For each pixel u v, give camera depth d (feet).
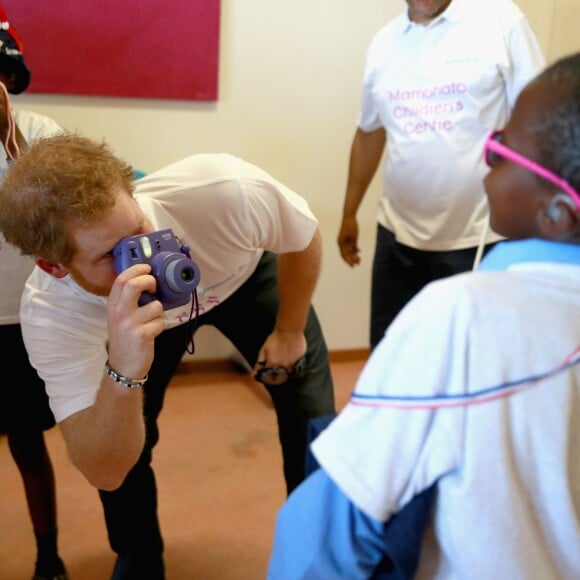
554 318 1.79
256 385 8.16
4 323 4.35
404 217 6.18
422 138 5.74
